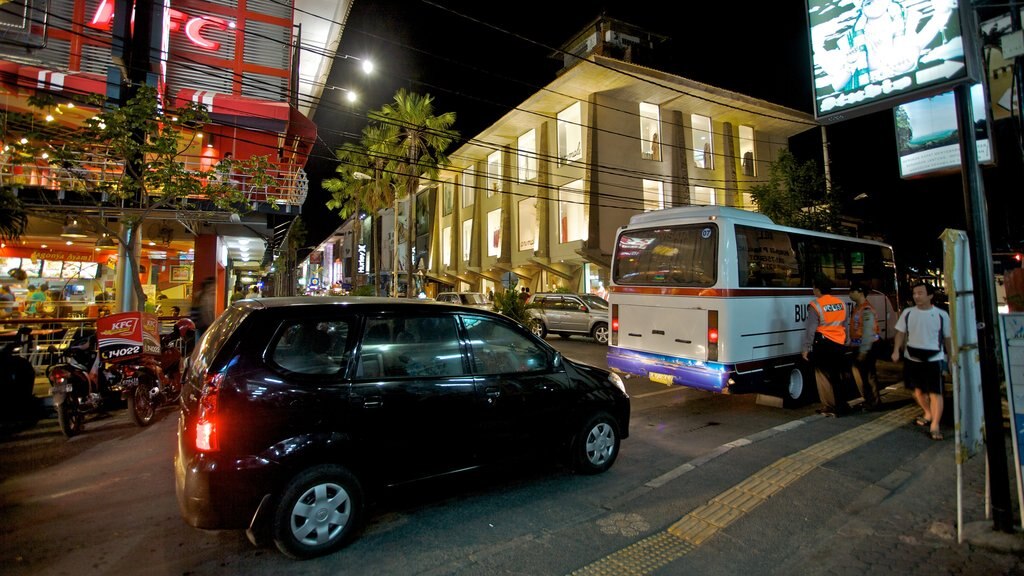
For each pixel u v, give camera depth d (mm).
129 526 4008
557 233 28422
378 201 29312
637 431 6648
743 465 5215
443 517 4086
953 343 3607
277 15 16297
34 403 7316
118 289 11414
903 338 6457
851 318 7816
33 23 12328
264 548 3660
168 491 4723
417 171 23797
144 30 12805
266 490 3299
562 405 4676
